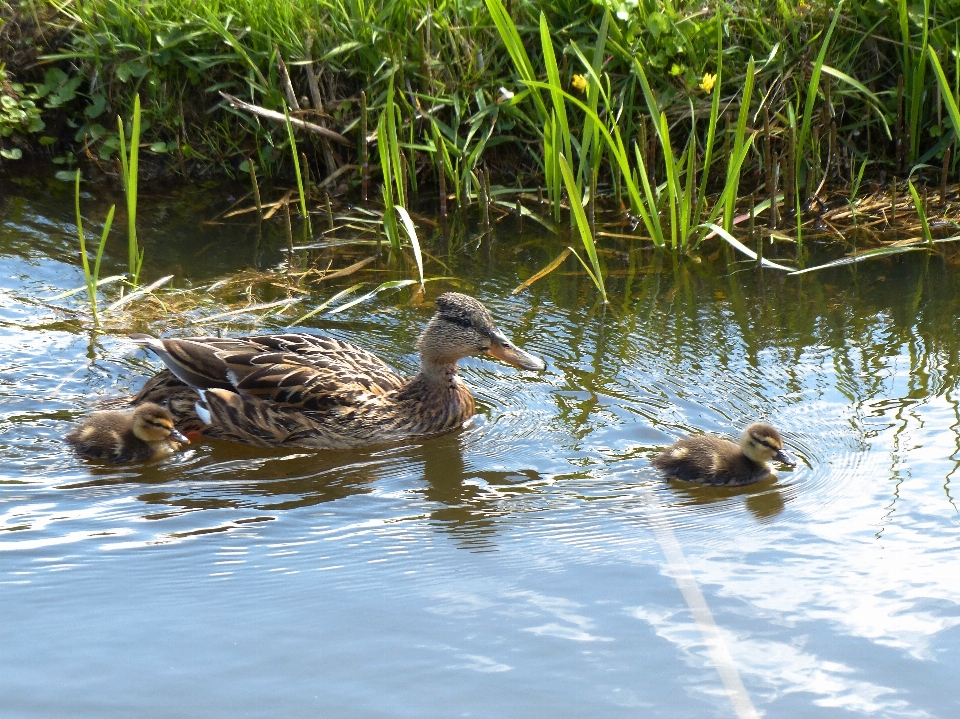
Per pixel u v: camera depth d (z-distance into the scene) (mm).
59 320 9227
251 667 5230
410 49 12133
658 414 7887
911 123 11891
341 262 10578
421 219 11648
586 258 10742
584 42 12070
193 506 6738
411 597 5809
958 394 7938
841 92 11938
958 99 11398
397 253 10812
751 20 12070
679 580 5934
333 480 7160
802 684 5121
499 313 9531
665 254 10836
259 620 5602
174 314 9383
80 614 5621
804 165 11914
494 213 11805
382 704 4996
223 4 12391
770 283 10109
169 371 8109
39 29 12508
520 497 6910
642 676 5176
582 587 5895
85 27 12344
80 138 12344
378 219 11578
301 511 6719
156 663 5254
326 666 5246
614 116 11883
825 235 11109
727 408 7930
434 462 7441
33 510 6609
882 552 6168
